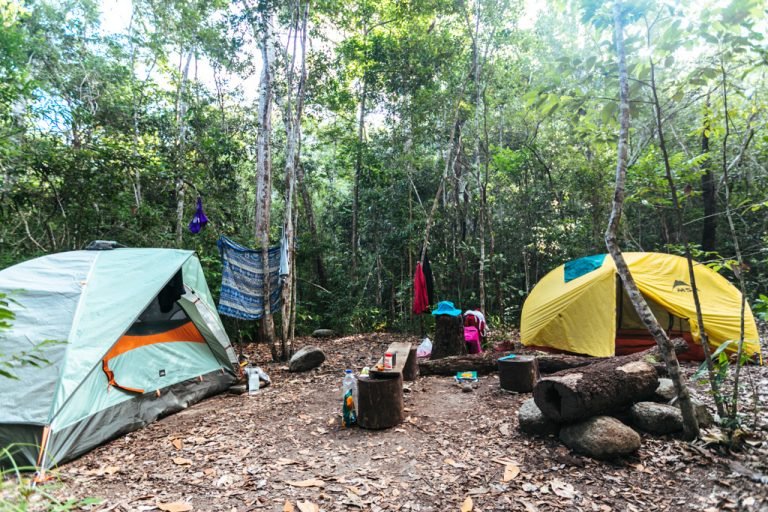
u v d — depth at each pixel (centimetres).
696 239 1250
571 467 323
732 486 281
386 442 383
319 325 1238
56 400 360
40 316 412
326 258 1419
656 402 404
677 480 297
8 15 877
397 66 1052
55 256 508
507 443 371
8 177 763
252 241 1044
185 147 1156
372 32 1188
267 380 596
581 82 372
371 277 1314
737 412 376
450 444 375
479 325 780
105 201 843
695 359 586
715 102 421
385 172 1215
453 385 555
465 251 1087
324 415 460
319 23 1132
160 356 502
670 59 349
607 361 507
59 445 356
